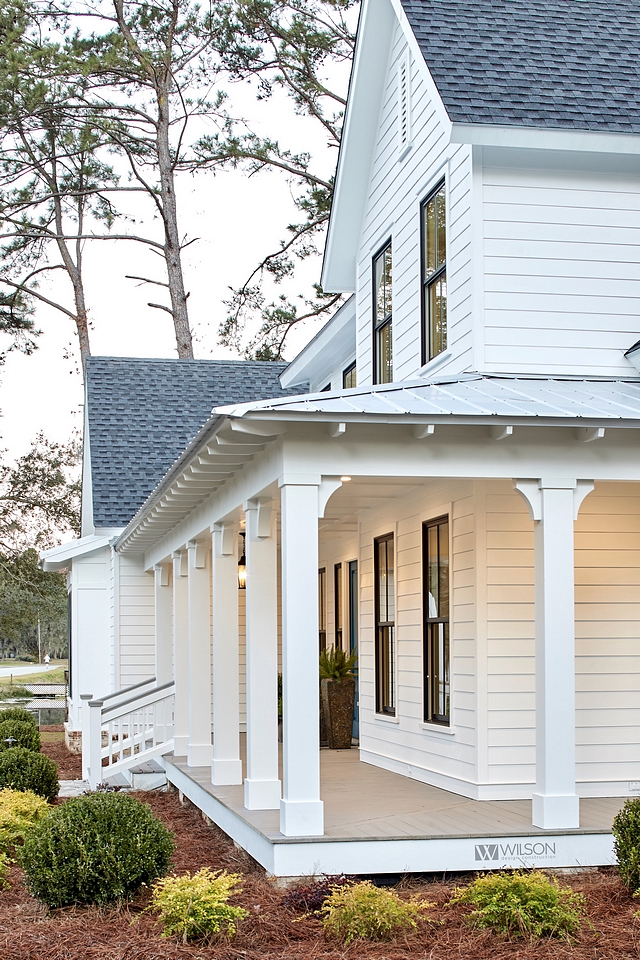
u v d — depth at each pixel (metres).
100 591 20.08
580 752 9.27
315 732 7.58
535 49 10.29
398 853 7.46
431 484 10.30
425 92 10.90
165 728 15.41
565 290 9.66
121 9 27.98
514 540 9.20
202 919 6.32
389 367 12.41
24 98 25.45
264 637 9.00
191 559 12.80
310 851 7.36
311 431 7.80
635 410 8.04
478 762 9.00
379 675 12.35
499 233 9.60
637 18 11.18
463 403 7.98
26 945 6.33
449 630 9.79
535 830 7.69
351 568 15.59
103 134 28.20
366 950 6.08
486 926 6.34
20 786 11.35
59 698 31.88
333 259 13.89
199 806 11.05
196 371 22.66
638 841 6.89
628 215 9.86
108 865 7.20
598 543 9.55
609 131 9.29
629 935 6.17
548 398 8.38
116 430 20.89
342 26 27.81
